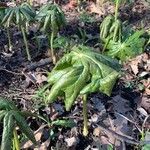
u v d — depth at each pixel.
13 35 2.36
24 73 1.99
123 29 2.08
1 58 2.15
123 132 1.57
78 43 2.10
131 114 1.70
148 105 1.75
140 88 1.85
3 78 1.99
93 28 2.41
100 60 1.15
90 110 1.71
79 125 1.62
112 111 1.71
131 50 1.83
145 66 2.02
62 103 1.75
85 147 1.52
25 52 2.20
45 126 1.60
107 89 1.11
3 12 2.02
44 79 1.93
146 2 2.70
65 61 1.17
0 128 1.63
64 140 1.55
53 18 1.68
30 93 1.85
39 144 1.53
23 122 1.02
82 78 1.11
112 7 2.67
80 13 2.60
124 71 1.97
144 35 2.07
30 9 1.85
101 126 1.59
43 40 2.27
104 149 1.49
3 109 1.06
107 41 1.89
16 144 1.20
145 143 1.43
